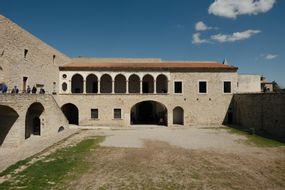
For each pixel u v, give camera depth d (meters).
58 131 29.09
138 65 38.78
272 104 28.08
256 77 46.47
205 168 15.72
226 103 37.84
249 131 30.88
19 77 25.69
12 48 24.31
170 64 40.66
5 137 21.19
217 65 39.72
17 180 13.09
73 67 37.09
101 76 37.91
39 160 17.20
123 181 13.28
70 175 14.12
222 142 24.38
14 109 20.39
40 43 30.75
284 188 12.34
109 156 18.75
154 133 30.59
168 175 14.34
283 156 18.67
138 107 43.91
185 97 37.50
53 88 34.91
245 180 13.48
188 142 24.48
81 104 36.66
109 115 36.81
